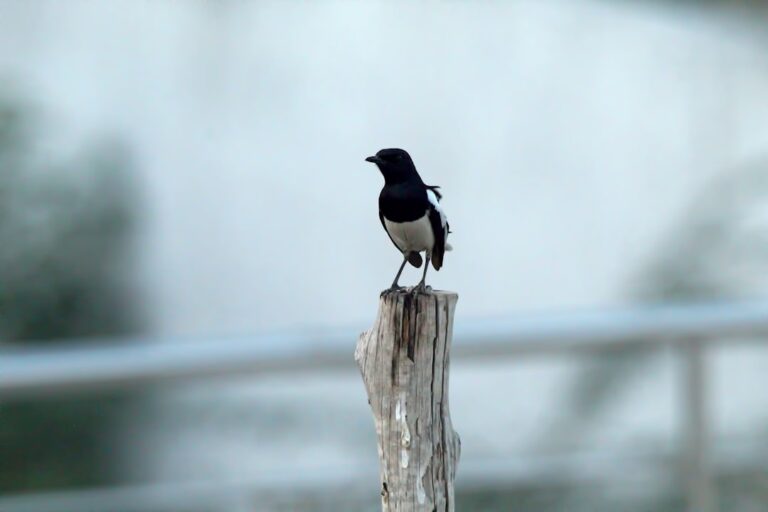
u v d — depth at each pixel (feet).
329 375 32.12
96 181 44.01
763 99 49.37
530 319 30.99
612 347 29.91
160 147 45.44
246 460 37.11
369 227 45.88
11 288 41.63
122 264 43.47
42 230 42.60
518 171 47.32
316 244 45.65
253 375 28.76
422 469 15.98
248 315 44.24
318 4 48.49
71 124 44.83
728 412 35.53
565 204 47.01
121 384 27.99
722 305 31.65
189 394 36.83
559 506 29.32
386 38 48.52
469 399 37.45
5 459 34.53
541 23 49.55
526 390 37.09
